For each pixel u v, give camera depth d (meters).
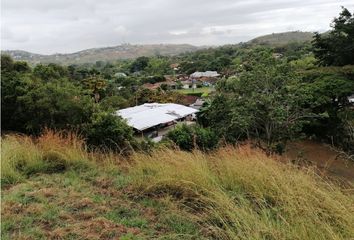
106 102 41.28
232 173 4.76
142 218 4.05
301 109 20.89
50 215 4.13
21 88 19.78
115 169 6.07
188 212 4.17
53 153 6.75
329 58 34.25
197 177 4.66
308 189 3.87
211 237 3.52
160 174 5.09
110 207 4.40
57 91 17.80
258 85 19.64
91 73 69.25
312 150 21.98
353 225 3.07
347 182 4.20
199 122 26.48
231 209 3.71
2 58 32.75
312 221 3.25
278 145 18.14
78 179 5.64
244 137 20.00
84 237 3.55
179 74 113.44
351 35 32.41
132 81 74.75
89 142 13.91
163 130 31.61
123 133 14.66
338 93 25.36
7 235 3.62
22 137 8.64
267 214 3.61
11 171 5.82
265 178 4.39
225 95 20.75
